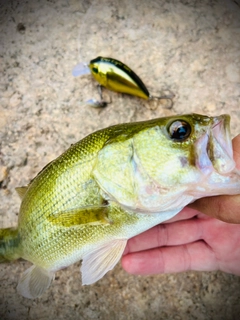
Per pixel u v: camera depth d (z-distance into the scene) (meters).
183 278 0.19
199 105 0.22
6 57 0.23
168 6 0.25
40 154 0.21
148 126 0.13
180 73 0.23
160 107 0.22
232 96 0.23
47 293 0.19
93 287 0.19
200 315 0.19
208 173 0.12
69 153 0.13
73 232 0.14
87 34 0.24
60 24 0.24
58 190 0.13
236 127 0.22
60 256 0.14
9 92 0.22
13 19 0.24
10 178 0.20
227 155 0.12
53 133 0.21
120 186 0.13
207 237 0.17
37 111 0.22
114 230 0.14
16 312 0.19
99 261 0.14
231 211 0.13
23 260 0.19
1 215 0.20
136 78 0.21
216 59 0.23
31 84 0.22
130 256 0.17
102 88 0.22
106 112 0.22
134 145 0.13
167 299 0.19
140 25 0.24
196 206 0.15
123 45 0.24
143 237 0.17
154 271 0.18
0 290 0.19
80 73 0.22
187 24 0.24
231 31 0.24
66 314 0.19
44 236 0.14
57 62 0.23
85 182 0.13
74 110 0.22
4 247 0.16
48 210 0.14
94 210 0.13
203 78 0.23
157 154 0.12
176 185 0.12
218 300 0.19
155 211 0.13
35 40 0.24
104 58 0.21
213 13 0.25
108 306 0.19
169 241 0.17
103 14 0.24
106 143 0.13
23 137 0.21
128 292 0.19
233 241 0.17
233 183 0.12
